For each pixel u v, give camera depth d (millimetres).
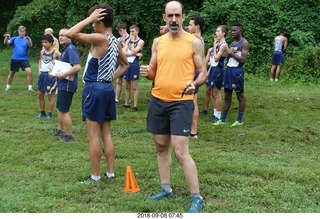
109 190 5023
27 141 7188
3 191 4918
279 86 14016
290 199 4766
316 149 6973
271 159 6324
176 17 4332
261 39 17062
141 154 6508
